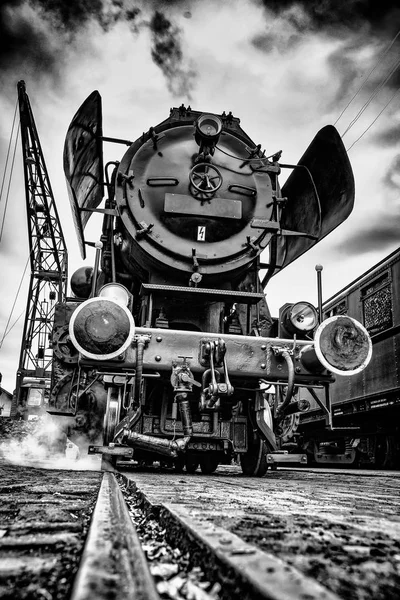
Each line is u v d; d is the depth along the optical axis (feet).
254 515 4.99
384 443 31.89
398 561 3.10
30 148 89.71
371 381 30.68
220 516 4.80
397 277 28.40
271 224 18.58
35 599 2.48
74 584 2.25
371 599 2.33
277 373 15.43
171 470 21.08
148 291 16.80
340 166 19.38
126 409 16.21
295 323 16.31
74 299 25.73
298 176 22.66
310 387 16.21
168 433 16.69
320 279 17.11
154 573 3.13
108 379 17.04
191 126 19.52
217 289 18.12
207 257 17.51
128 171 18.17
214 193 18.49
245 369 15.24
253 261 18.93
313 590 2.06
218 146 19.63
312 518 4.96
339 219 19.36
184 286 17.70
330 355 14.64
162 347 14.89
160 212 17.81
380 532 4.15
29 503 6.45
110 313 13.96
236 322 17.89
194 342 15.11
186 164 18.61
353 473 22.90
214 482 11.19
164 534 4.59
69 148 16.03
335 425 35.88
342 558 3.13
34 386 88.58
